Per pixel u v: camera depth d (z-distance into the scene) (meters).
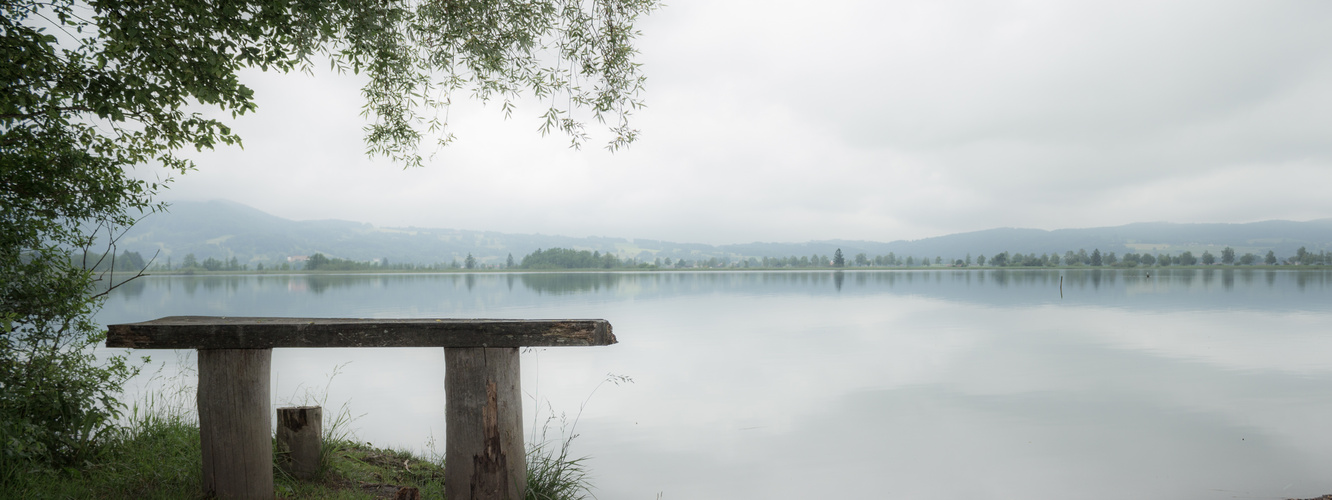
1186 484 7.41
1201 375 14.56
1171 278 101.00
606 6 6.53
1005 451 8.74
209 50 4.18
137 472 4.08
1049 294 53.41
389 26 5.95
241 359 3.48
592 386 12.70
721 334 23.14
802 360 16.62
